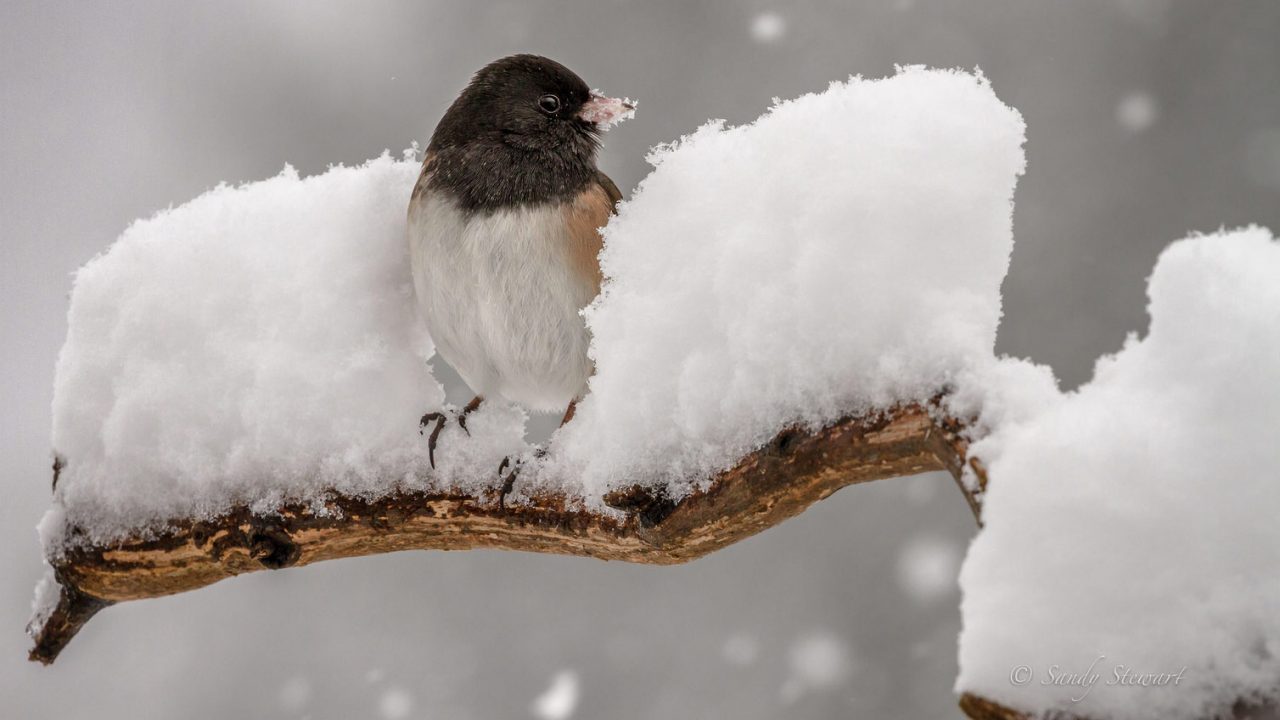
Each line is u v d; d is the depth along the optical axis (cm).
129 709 287
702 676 294
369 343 244
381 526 244
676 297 240
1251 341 235
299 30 293
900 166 238
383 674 295
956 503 299
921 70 239
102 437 244
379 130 290
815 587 300
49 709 282
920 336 238
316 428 244
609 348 241
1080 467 235
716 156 241
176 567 244
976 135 238
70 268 282
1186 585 225
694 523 240
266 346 244
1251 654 220
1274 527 224
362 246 245
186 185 288
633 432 241
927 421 237
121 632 291
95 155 289
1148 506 230
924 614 292
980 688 231
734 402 239
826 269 238
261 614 298
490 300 246
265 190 245
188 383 244
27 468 279
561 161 247
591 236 246
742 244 239
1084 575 231
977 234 238
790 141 239
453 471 244
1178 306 235
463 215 246
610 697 293
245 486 244
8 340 280
